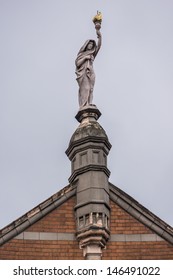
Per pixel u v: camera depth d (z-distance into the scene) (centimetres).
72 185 2486
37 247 2358
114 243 2395
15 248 2344
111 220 2441
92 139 2516
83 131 2534
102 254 2366
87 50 2689
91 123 2564
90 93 2636
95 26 2730
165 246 2412
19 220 2380
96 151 2508
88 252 2341
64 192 2462
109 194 2473
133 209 2464
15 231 2364
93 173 2466
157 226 2439
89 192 2428
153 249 2403
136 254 2386
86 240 2356
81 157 2514
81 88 2645
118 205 2473
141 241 2411
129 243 2403
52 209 2431
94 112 2605
